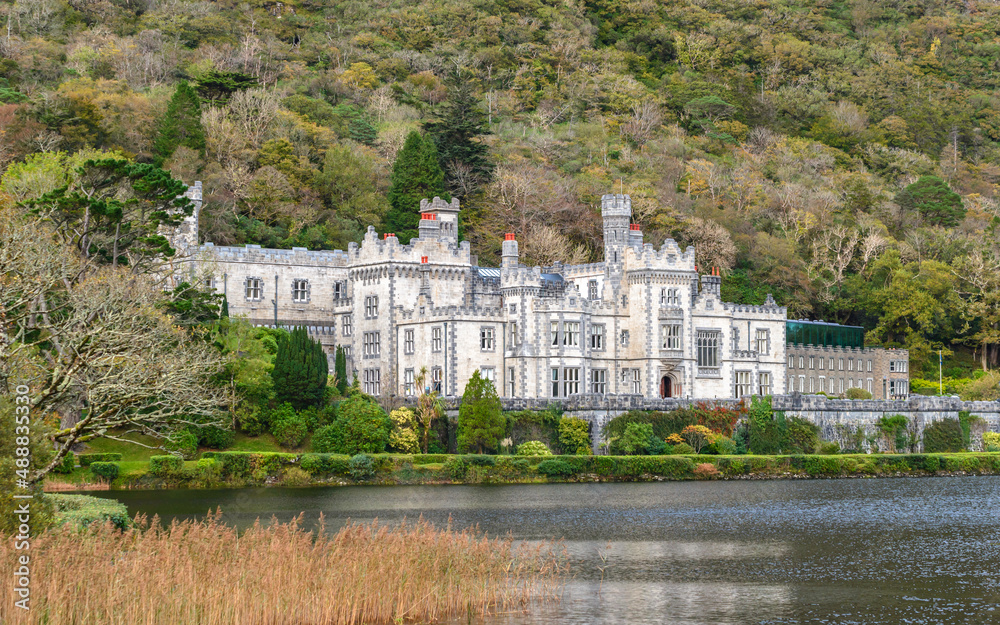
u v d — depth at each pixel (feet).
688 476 354.33
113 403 188.55
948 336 590.55
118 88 605.73
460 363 385.50
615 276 417.49
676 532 243.81
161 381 197.77
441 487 321.52
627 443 361.51
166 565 146.41
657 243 571.28
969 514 278.87
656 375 409.90
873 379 504.02
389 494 299.38
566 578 193.06
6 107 516.73
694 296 424.87
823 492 324.19
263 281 415.23
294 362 350.02
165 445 319.06
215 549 155.43
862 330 517.96
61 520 171.22
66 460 294.87
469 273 418.72
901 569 205.16
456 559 171.63
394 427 351.05
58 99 512.63
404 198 548.72
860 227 643.86
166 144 529.45
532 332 392.27
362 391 409.28
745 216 632.79
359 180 561.02
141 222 288.71
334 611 154.20
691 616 167.63
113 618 137.49
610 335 412.77
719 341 427.74
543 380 390.63
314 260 425.69
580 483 338.13
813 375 478.59
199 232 481.46
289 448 340.59
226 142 561.84
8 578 137.49
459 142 612.29
